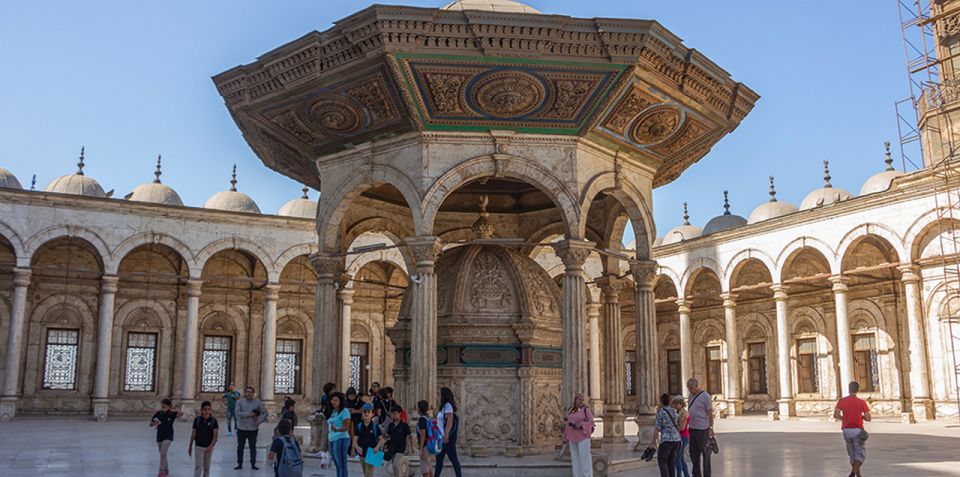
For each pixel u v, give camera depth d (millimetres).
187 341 33062
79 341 34281
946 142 30484
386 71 13180
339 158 15695
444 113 14008
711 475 12969
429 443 11453
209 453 11773
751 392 38719
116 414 34094
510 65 13125
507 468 12859
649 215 16328
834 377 35000
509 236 18891
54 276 34031
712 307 40812
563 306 14047
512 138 14375
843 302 31234
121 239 32281
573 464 11836
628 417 35750
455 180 14148
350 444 11719
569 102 13961
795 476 12867
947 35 31172
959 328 28141
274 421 33531
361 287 37375
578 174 14484
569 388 13656
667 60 13781
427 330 13562
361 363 38719
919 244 29391
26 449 18406
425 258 13844
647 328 15961
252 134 16703
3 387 31703
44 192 30969
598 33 12969
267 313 34469
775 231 33875
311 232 35656
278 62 13898
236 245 34219
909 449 17688
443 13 12578
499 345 14914
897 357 32531
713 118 15773
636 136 15391
